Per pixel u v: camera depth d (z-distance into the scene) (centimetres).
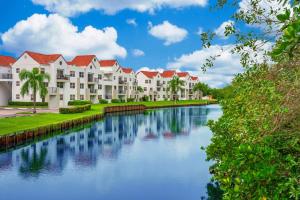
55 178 1875
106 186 1723
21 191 1636
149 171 2025
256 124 664
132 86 10069
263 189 496
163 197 1554
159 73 11794
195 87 13050
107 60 9162
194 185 1733
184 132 3931
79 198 1538
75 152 2652
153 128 4356
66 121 3900
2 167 2106
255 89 741
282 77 595
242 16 727
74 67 7288
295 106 538
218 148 1320
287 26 336
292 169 514
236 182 545
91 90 7956
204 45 776
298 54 475
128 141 3253
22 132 2836
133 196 1572
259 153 508
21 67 6562
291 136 589
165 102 10744
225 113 1197
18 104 6544
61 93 6875
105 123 4938
